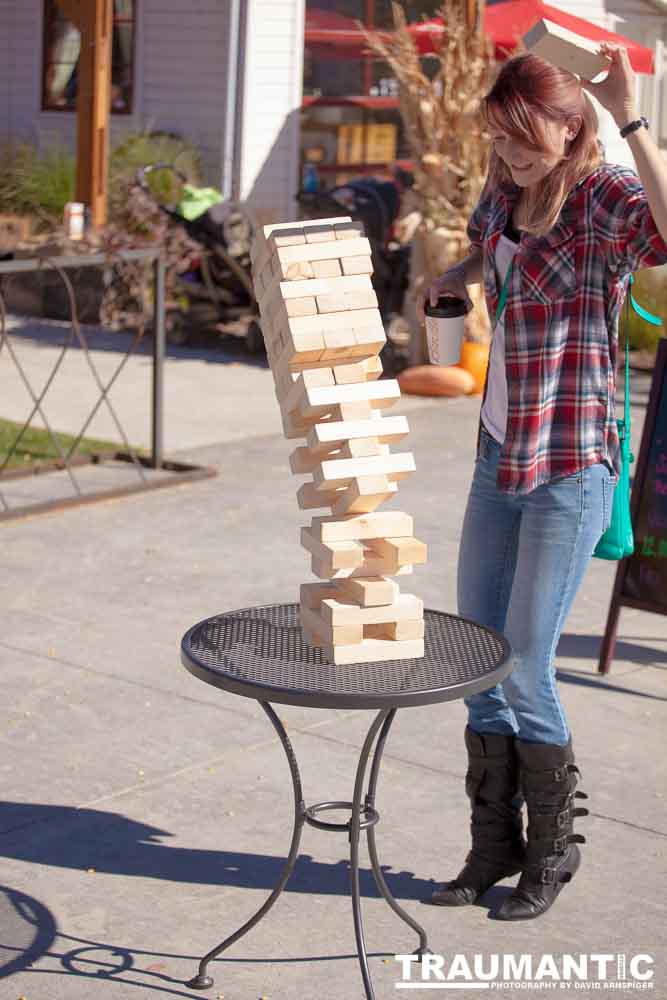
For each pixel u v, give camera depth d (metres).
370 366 3.30
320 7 18.19
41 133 17.77
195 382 11.67
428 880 4.02
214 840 4.22
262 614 3.67
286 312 3.22
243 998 3.41
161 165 13.14
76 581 6.65
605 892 3.98
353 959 3.60
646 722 5.24
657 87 16.69
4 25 17.80
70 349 12.73
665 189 3.25
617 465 3.64
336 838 4.25
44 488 8.28
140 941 3.67
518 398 3.54
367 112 18.84
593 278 3.47
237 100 15.95
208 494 8.25
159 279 8.55
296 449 3.37
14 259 8.34
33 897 3.87
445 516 7.84
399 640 3.24
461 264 3.90
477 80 11.29
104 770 4.68
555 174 3.37
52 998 3.39
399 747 4.93
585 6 16.02
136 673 5.56
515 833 3.94
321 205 13.23
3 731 4.96
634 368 12.38
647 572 5.62
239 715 5.18
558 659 5.87
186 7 16.09
